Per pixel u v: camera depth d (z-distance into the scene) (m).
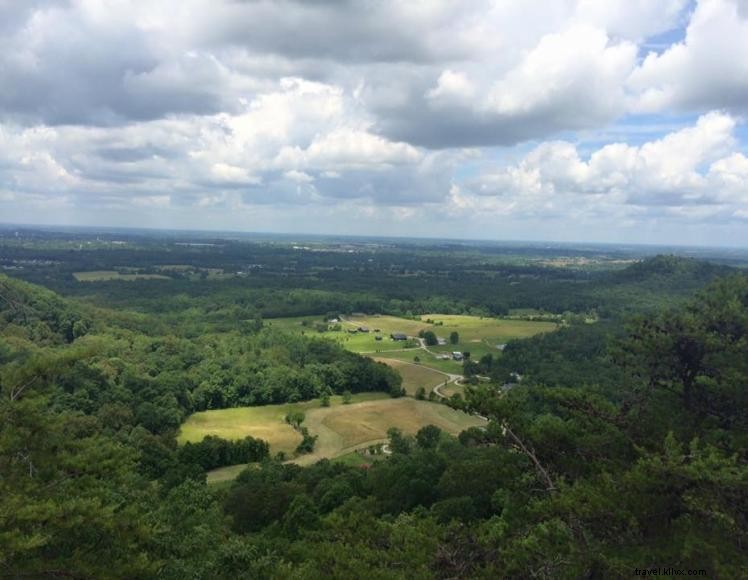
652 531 19.09
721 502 17.17
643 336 24.30
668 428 22.02
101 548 22.12
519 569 18.30
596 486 19.59
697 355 23.08
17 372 24.47
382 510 50.16
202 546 33.50
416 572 19.16
